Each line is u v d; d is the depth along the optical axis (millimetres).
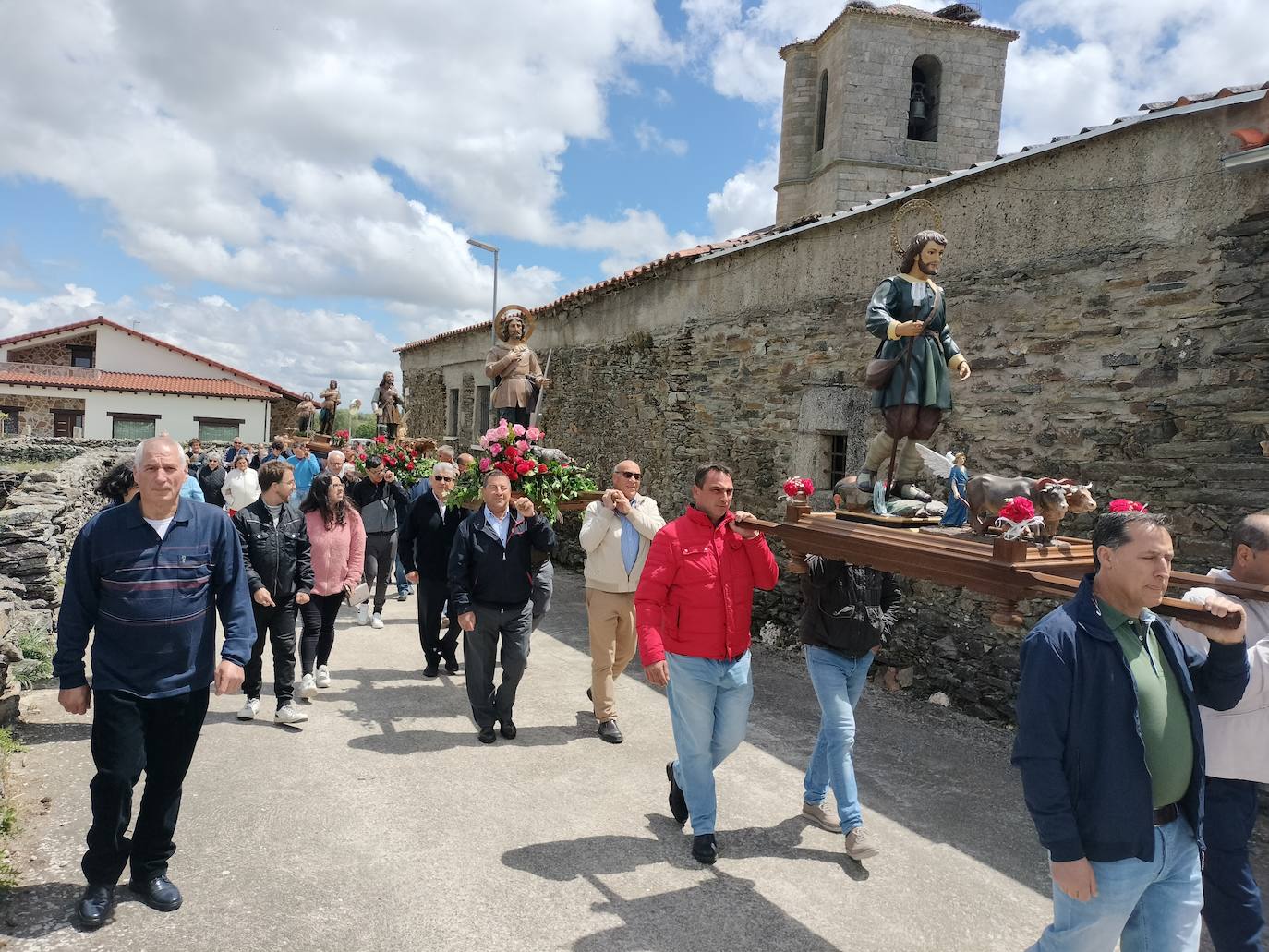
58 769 4184
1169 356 4836
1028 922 3154
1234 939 2492
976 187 6012
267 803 3932
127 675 2920
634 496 5172
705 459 9062
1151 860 2029
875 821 4000
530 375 8844
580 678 6277
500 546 4820
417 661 6590
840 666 3727
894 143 16359
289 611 4969
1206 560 4621
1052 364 5480
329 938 2885
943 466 3650
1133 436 5012
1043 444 5527
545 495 5254
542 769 4500
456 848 3574
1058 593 2318
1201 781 2133
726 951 2904
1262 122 4352
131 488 4305
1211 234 4641
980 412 5969
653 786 4332
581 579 10695
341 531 5598
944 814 4098
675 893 3277
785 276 7941
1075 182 5344
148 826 3049
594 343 11641
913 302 3721
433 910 3086
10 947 2750
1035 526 2633
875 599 3668
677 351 9539
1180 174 4789
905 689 6273
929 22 16141
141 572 2918
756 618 8062
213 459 10820
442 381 18562
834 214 7176
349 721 5133
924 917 3170
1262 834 3951
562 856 3539
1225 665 2191
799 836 3820
